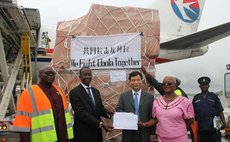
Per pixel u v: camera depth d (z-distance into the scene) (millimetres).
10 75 7805
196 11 18688
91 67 6270
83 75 5324
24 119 4391
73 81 6324
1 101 7172
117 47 6246
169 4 18469
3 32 8328
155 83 5977
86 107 5195
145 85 6227
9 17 7172
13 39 9031
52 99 4590
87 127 5254
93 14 6320
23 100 4445
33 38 9203
